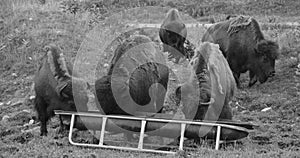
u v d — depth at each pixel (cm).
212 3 2448
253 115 1231
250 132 1073
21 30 1864
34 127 1174
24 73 1608
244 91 1410
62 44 1725
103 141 955
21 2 2147
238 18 1494
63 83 1005
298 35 1744
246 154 884
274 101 1305
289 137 1054
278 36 1736
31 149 947
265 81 1437
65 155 884
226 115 1020
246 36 1454
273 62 1423
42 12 2055
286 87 1405
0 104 1401
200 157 854
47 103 1067
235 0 2473
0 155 916
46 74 1055
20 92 1473
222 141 944
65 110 1021
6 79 1583
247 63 1455
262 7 2364
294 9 2312
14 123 1212
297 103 1279
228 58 1473
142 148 926
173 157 866
